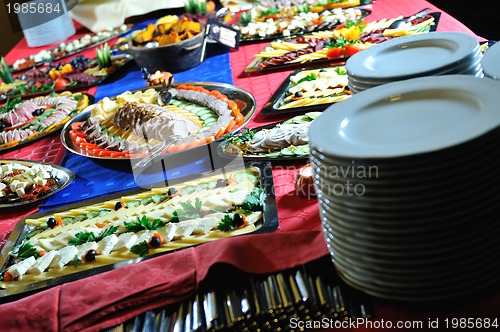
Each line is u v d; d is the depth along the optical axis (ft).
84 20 12.55
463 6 15.90
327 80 6.93
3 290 4.24
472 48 4.18
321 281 3.48
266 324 3.33
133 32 11.53
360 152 2.90
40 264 4.48
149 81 8.18
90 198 5.57
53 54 11.25
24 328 3.68
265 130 5.82
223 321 3.38
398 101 3.51
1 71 10.11
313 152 3.20
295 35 9.05
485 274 3.00
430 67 4.11
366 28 8.28
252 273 3.63
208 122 6.66
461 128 2.90
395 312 3.19
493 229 2.91
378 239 2.97
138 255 4.37
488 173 2.80
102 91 8.86
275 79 7.56
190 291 3.62
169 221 4.74
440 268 2.94
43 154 6.98
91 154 6.44
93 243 4.62
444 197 2.77
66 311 3.67
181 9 12.60
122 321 3.59
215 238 4.34
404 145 2.85
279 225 4.32
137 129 6.64
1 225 5.47
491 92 3.17
